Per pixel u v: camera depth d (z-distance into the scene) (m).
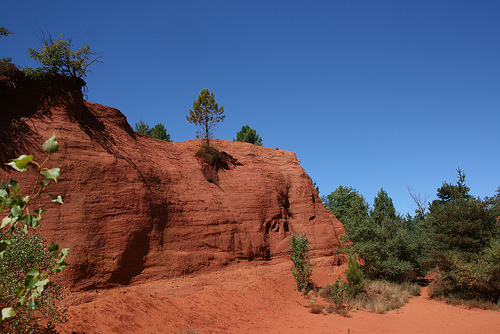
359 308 21.16
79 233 15.01
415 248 30.20
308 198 30.17
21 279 8.26
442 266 25.27
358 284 22.95
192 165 24.44
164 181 20.89
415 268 30.80
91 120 19.02
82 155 16.78
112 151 18.66
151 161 21.22
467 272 23.27
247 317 16.86
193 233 20.39
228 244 21.89
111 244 15.92
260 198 26.31
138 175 18.94
